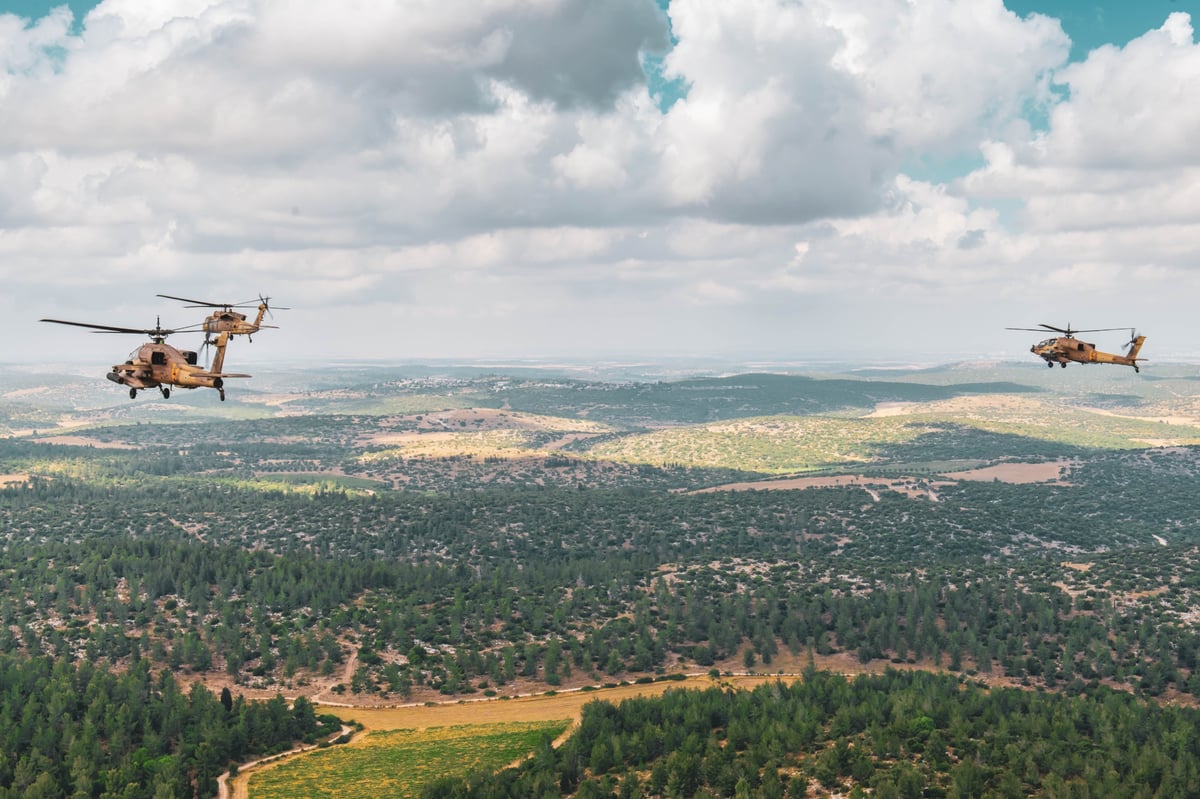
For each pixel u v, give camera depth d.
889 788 140.25
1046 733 163.00
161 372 91.56
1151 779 144.00
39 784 161.75
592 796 149.62
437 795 159.00
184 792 170.50
